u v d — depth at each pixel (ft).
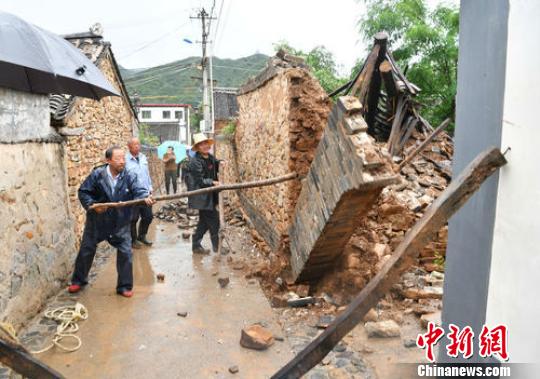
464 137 8.07
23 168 13.71
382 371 10.05
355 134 10.96
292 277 16.22
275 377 6.23
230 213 30.58
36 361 6.05
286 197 16.80
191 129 154.51
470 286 7.79
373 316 12.66
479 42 7.52
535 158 5.99
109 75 29.27
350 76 46.01
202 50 68.80
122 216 15.43
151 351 11.35
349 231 13.42
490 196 7.07
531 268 6.11
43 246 14.83
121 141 33.30
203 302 14.78
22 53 11.30
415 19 42.04
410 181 22.91
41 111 15.38
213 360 10.91
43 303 14.26
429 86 41.14
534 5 6.01
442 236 16.80
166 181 44.39
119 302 14.79
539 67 5.90
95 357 11.05
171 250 22.15
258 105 23.07
